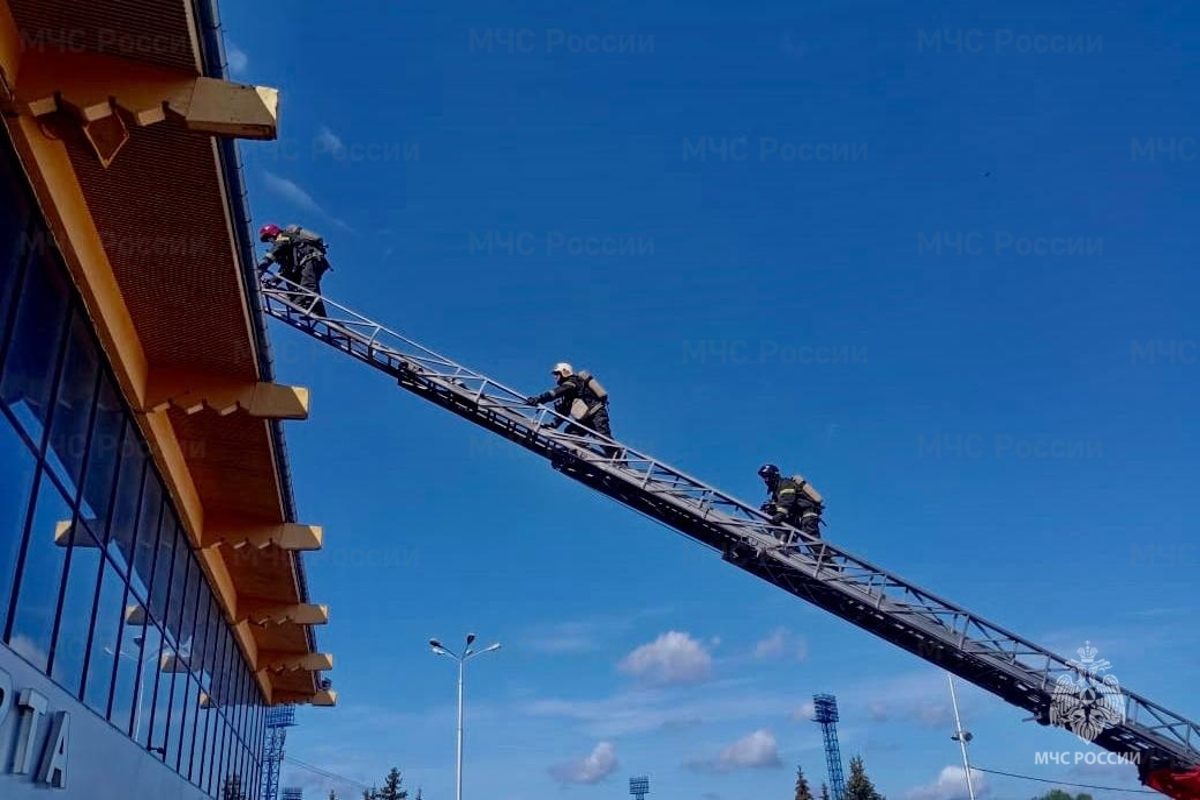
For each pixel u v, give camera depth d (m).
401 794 70.69
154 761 15.16
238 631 22.39
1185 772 18.38
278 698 29.67
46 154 9.74
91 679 12.50
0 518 9.66
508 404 19.23
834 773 94.19
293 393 14.40
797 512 20.14
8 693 9.22
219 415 14.21
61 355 11.05
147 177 10.40
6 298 9.52
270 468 16.56
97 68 9.29
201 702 19.22
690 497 18.97
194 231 11.20
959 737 50.91
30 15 8.79
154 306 12.66
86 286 11.21
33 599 10.53
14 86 9.01
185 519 16.81
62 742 10.55
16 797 9.55
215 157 10.07
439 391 19.41
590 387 19.98
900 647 19.20
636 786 88.00
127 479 13.75
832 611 19.19
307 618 22.86
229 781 22.88
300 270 19.67
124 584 13.84
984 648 18.59
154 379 14.03
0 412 9.55
